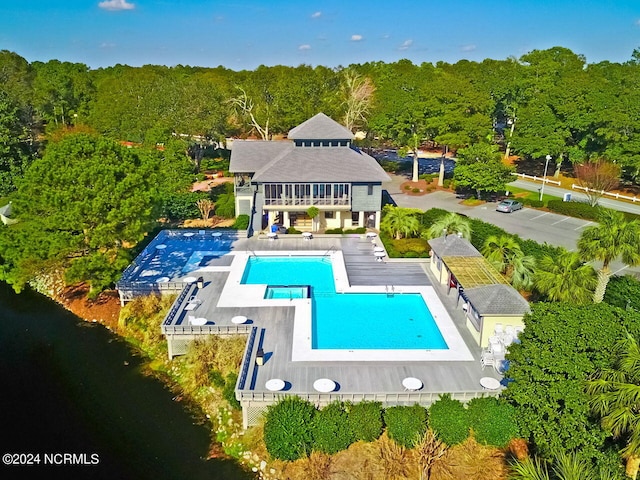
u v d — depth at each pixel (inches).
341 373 1209.4
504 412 1034.1
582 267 1305.4
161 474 1015.0
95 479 995.3
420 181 3043.8
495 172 2487.7
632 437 774.5
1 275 1761.8
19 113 3206.2
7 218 2100.1
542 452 932.6
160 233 2085.4
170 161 2479.1
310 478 983.6
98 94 4210.1
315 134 2223.2
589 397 847.7
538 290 1389.0
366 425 1021.2
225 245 2014.0
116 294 1712.6
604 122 2682.1
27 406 1208.8
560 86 2923.2
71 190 1476.4
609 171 2404.0
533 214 2415.1
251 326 1343.5
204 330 1343.5
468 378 1196.5
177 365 1355.8
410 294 1636.3
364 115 3563.0
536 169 3294.8
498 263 1579.7
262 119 3715.6
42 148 3201.3
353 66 5403.5
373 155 3826.3
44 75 5108.3
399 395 1088.2
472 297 1346.0
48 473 1002.7
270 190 2114.9
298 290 1664.6
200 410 1210.6
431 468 987.3
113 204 1513.3
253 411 1113.4
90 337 1517.0
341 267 1817.2
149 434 1128.8
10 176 2815.0
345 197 2129.7
